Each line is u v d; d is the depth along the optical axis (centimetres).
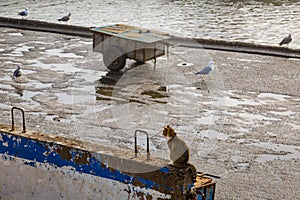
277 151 1097
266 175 983
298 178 977
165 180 648
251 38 2294
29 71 1662
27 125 1194
